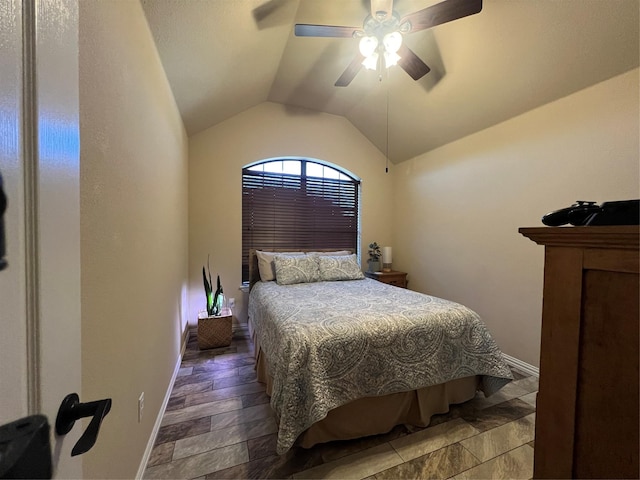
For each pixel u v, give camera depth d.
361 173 3.71
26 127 0.33
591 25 1.51
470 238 2.69
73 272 0.43
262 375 1.97
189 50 1.65
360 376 1.36
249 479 1.19
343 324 1.44
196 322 2.95
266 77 2.55
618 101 1.64
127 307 1.03
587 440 0.53
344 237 3.77
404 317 1.56
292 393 1.22
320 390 1.23
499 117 2.33
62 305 0.40
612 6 1.41
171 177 1.94
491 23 1.75
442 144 3.02
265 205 3.36
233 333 2.99
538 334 2.09
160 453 1.32
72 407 0.41
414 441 1.43
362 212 3.74
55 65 0.39
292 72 2.55
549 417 0.59
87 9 0.73
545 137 2.03
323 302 1.90
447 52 2.06
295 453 1.33
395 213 3.85
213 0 1.40
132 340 1.08
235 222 3.11
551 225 0.71
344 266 2.98
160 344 1.57
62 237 0.40
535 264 2.12
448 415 1.63
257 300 2.34
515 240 2.26
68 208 0.42
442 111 2.62
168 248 1.83
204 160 2.96
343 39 2.08
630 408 0.47
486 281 2.52
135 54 1.15
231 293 3.09
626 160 1.62
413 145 3.31
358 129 3.67
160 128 1.60
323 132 3.48
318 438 1.35
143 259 1.24
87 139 0.73
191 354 2.48
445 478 1.21
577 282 0.54
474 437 1.46
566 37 1.62
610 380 0.50
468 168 2.71
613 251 0.49
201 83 2.07
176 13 1.36
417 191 3.42
